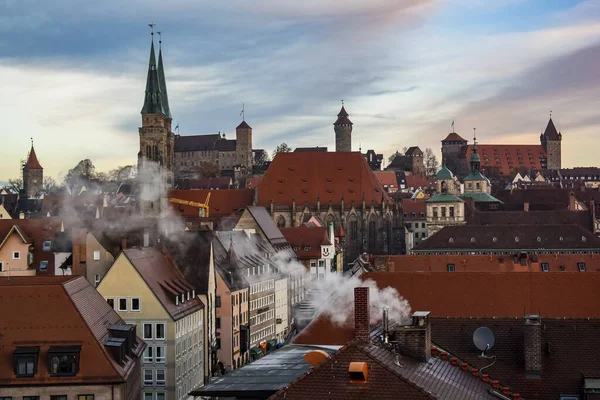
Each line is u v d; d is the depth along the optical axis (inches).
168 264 6117.1
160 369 5408.5
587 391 2849.4
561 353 2979.8
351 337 3373.5
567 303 4124.0
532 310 4109.3
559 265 7436.0
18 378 3769.7
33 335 3868.1
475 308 4119.1
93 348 3850.9
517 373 2945.4
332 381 2182.6
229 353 6752.0
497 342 3065.9
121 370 3860.7
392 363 2336.4
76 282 4318.4
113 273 5442.9
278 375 2719.0
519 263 7431.1
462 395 2345.0
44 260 7529.5
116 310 5428.2
